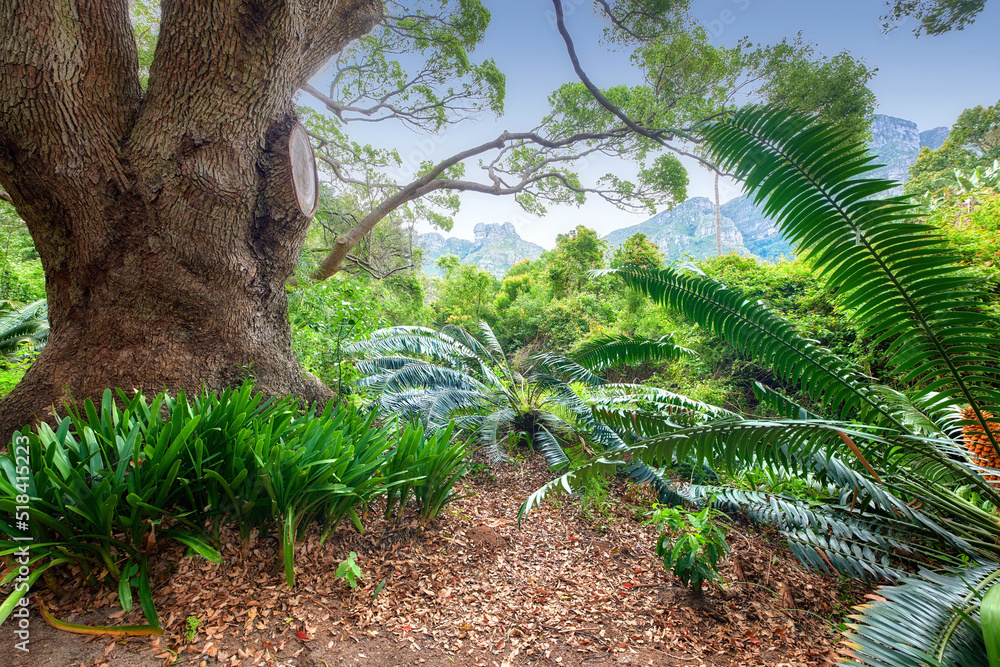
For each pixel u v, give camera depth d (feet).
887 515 10.40
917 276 7.77
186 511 7.09
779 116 7.66
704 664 7.29
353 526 9.27
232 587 7.19
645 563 10.46
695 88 35.76
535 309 56.85
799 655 7.61
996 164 26.63
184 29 10.41
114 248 10.53
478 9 38.40
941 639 5.53
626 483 15.03
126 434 7.29
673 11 32.65
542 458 17.48
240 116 11.16
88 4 9.77
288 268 13.35
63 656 5.69
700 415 12.16
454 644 7.13
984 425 8.49
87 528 6.40
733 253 38.93
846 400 9.72
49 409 9.93
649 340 15.24
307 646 6.50
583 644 7.54
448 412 16.71
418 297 49.98
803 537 9.50
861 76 28.76
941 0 20.42
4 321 18.07
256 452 7.15
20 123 9.29
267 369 12.25
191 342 11.07
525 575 9.41
